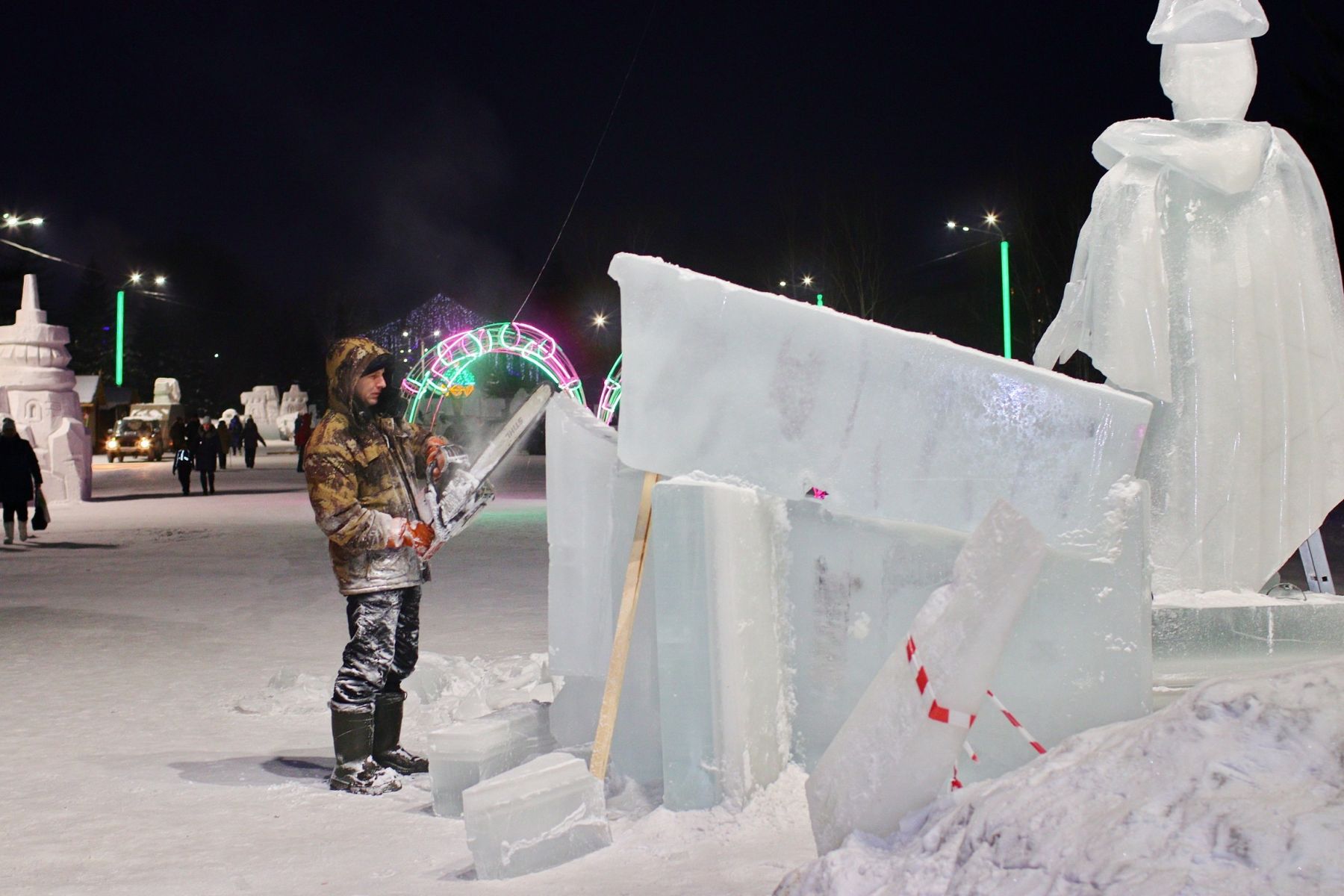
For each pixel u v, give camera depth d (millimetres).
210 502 27594
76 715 7215
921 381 4363
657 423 4613
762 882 3469
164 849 4469
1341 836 2100
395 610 5582
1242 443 5062
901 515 4367
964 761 4156
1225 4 5133
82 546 17969
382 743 5797
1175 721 2613
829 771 3443
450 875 4004
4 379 26828
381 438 5648
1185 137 5062
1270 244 5121
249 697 7590
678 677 4215
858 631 4469
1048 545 4133
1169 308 5121
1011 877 2463
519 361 43500
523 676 7355
